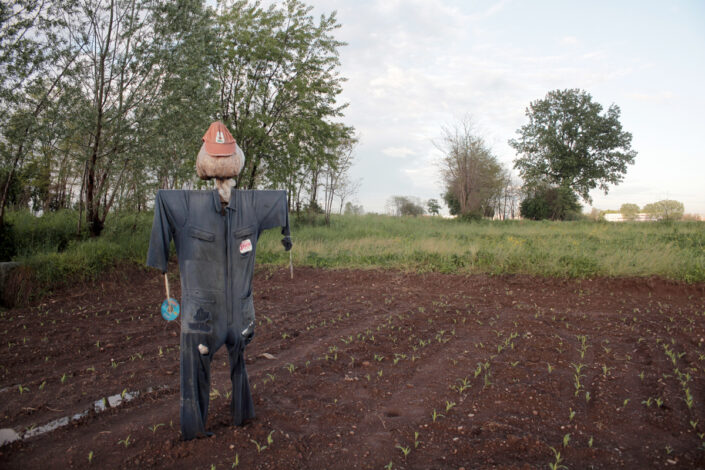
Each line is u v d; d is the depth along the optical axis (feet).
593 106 153.17
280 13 58.75
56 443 11.47
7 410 13.33
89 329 22.27
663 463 10.19
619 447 10.94
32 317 24.71
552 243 43.70
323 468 10.28
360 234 61.46
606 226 71.56
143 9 37.29
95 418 12.82
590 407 13.08
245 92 57.31
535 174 153.07
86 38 34.68
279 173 59.26
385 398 14.06
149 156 37.32
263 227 11.67
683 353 17.46
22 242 35.17
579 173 151.12
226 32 56.29
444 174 121.08
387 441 11.44
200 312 10.76
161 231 10.61
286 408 13.24
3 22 31.76
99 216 43.91
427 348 18.84
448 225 87.20
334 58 60.54
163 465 10.32
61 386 15.17
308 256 41.57
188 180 43.57
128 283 32.86
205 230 10.76
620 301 26.68
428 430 11.91
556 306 25.94
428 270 35.65
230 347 11.60
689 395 13.30
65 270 31.50
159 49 37.76
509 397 13.70
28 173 45.03
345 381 15.28
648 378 15.11
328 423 12.39
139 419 12.71
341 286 32.91
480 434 11.58
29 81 32.50
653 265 31.19
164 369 16.60
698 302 26.13
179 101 38.83
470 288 30.99
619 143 151.12
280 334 21.30
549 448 10.73
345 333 21.29
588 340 19.54
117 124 35.86
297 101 59.36
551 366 16.38
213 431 11.71
